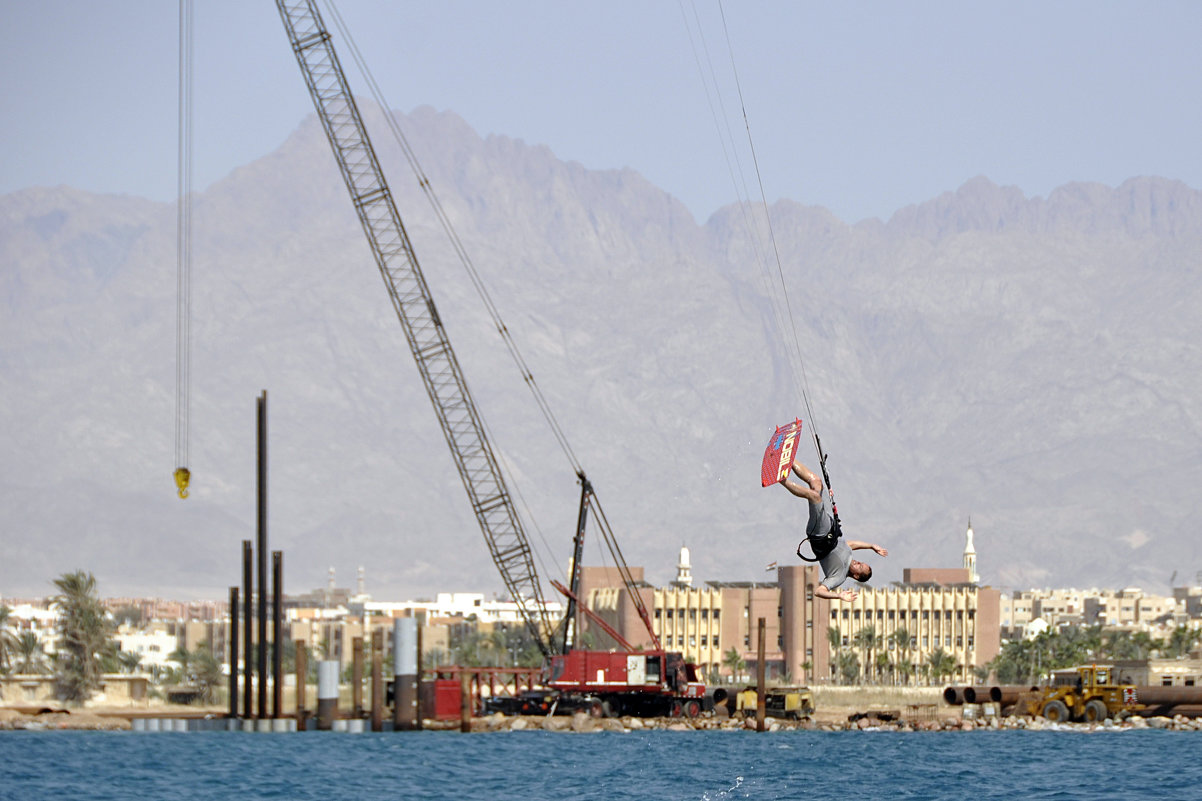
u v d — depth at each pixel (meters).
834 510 159.00
